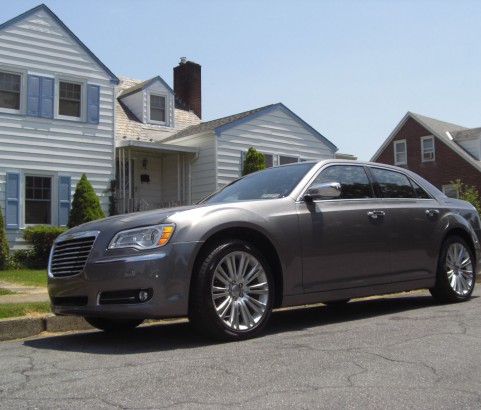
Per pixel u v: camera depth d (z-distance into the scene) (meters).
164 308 4.44
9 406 3.12
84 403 3.13
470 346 4.35
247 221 4.91
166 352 4.41
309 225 5.32
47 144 15.90
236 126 18.48
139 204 18.02
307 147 20.36
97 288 4.59
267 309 4.93
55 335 5.77
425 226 6.38
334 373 3.61
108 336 5.50
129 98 20.89
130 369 3.86
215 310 4.61
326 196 5.42
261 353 4.20
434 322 5.42
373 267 5.79
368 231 5.77
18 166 15.36
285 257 5.11
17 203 15.23
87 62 16.80
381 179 6.32
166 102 21.08
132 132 19.59
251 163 17.45
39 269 14.40
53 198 15.96
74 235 4.97
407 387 3.32
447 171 33.56
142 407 3.02
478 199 31.81
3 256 14.10
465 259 6.91
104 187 16.91
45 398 3.25
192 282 4.58
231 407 2.99
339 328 5.27
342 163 6.07
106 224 4.84
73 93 16.61
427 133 34.66
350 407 2.98
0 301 7.14
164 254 4.48
